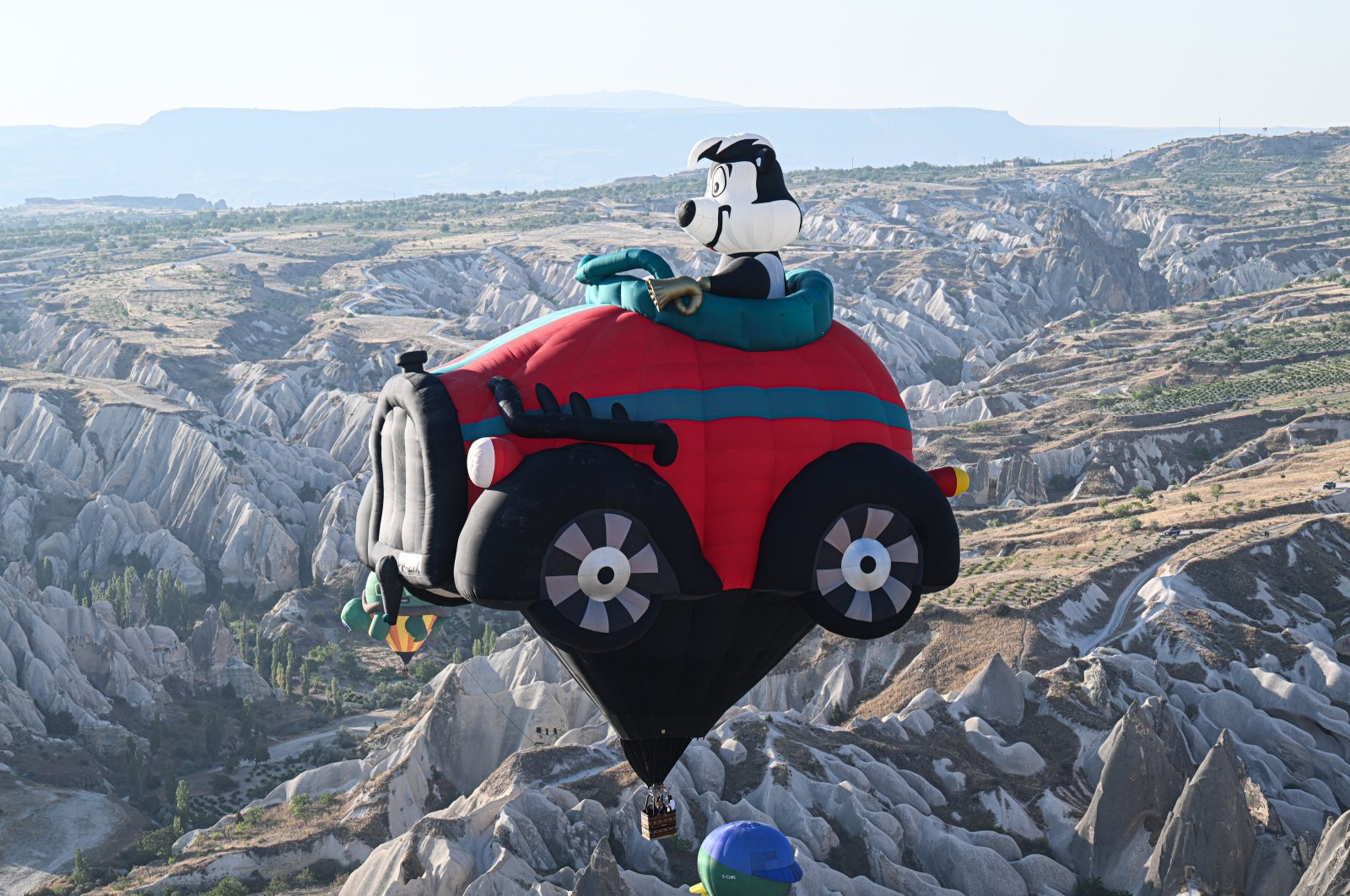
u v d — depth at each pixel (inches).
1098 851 2573.8
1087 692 3149.6
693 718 901.8
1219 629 3521.2
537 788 2805.1
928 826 2645.2
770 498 773.9
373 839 3132.4
